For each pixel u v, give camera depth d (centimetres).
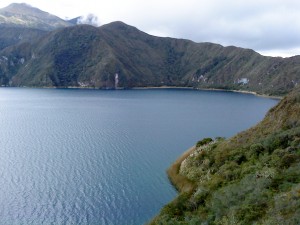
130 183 7012
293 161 4738
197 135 12306
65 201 6166
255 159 5509
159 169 7906
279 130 6141
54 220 5516
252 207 3409
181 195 5038
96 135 12019
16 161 8538
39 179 7225
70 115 17812
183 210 4662
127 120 16125
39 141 10925
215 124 15162
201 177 6181
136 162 8488
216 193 4422
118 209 5881
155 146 10312
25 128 13488
